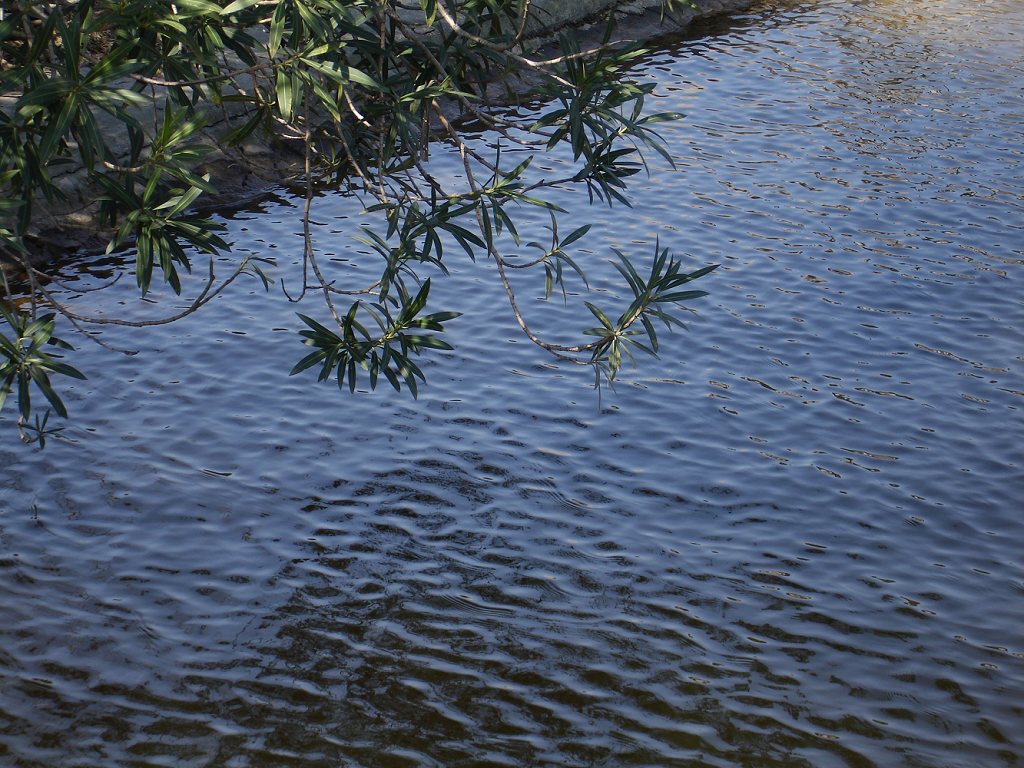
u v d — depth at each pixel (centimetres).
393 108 588
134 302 1472
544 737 852
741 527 1093
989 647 949
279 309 1469
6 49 482
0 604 970
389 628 965
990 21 2686
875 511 1114
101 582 1005
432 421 1253
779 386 1319
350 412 1266
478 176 1850
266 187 1797
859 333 1425
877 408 1277
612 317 1457
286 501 1123
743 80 2314
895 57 2447
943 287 1531
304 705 880
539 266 1583
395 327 587
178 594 996
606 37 559
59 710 863
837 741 850
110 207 539
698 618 979
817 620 977
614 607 991
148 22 470
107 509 1098
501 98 2156
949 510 1118
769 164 1916
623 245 1642
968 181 1852
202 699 882
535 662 928
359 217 1731
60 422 1225
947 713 880
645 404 1284
